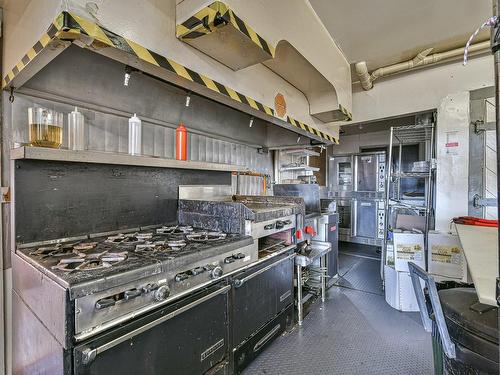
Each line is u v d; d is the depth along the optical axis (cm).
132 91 184
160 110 205
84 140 167
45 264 109
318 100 263
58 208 150
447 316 120
